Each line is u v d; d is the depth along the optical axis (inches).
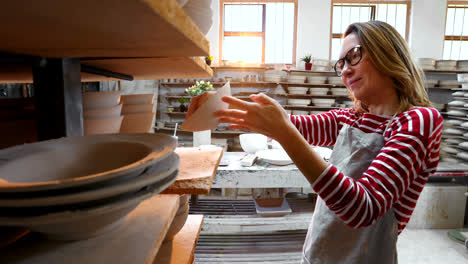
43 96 25.5
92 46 19.0
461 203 120.1
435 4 183.8
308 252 44.1
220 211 93.7
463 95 138.9
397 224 37.9
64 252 14.1
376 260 37.6
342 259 39.4
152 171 13.3
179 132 196.5
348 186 27.5
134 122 32.3
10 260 13.5
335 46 196.1
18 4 9.3
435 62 172.7
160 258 26.0
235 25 192.7
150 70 37.8
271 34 193.0
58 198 9.9
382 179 29.4
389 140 33.2
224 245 90.3
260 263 80.8
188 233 31.2
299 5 188.4
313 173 28.1
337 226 40.2
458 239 110.4
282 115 28.0
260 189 101.6
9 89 67.7
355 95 40.1
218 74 196.5
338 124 49.4
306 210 93.9
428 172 36.7
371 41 35.4
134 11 10.3
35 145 17.2
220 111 26.2
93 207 10.7
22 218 10.2
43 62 24.9
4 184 9.8
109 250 14.3
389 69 34.9
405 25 188.5
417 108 34.4
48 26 12.8
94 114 27.3
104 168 17.6
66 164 16.9
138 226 16.9
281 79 193.6
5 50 21.1
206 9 21.1
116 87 176.7
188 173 21.8
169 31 13.9
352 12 191.6
